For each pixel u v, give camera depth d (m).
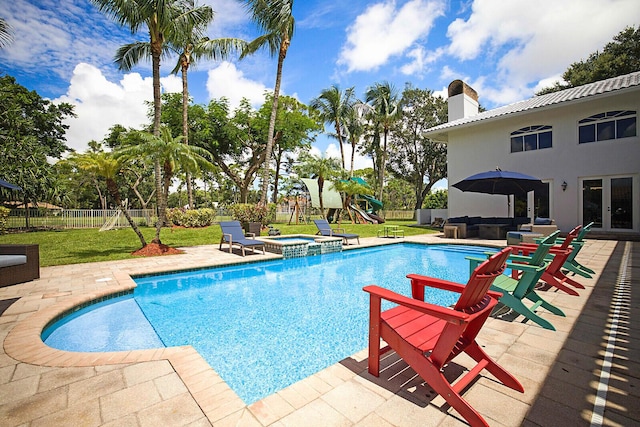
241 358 3.39
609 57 21.00
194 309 5.00
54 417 2.00
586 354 2.80
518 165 15.79
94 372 2.58
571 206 14.19
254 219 15.80
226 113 25.05
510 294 3.60
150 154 9.44
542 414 1.98
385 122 27.25
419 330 2.37
